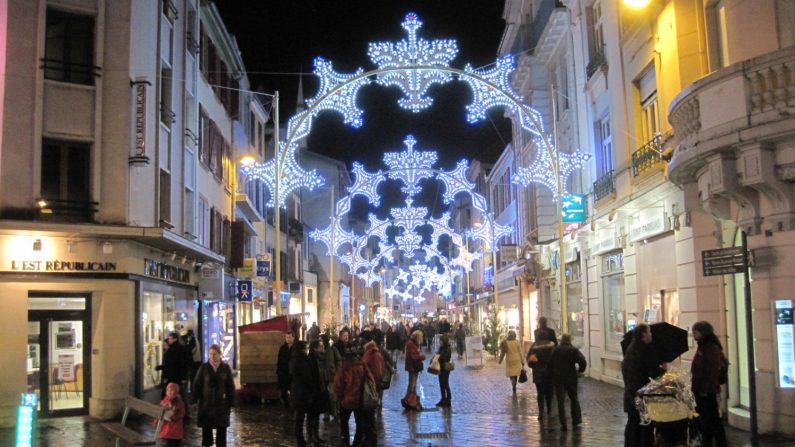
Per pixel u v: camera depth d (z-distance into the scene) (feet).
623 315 69.82
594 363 78.33
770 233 37.96
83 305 54.85
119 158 56.29
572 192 87.40
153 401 60.13
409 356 57.72
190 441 42.75
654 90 58.85
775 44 39.52
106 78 56.70
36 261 52.49
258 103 119.55
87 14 56.59
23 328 51.75
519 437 41.88
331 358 50.98
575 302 89.15
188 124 76.54
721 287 46.42
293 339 54.24
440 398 64.80
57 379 53.78
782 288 37.47
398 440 42.50
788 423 37.35
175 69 70.13
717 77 37.17
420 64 56.85
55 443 42.45
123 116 56.75
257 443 41.96
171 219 66.95
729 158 37.52
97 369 54.24
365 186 95.45
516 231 137.90
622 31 64.95
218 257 75.51
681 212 51.16
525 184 65.77
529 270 113.91
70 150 55.52
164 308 65.46
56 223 51.44
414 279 197.98
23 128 52.85
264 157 131.03
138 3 59.41
